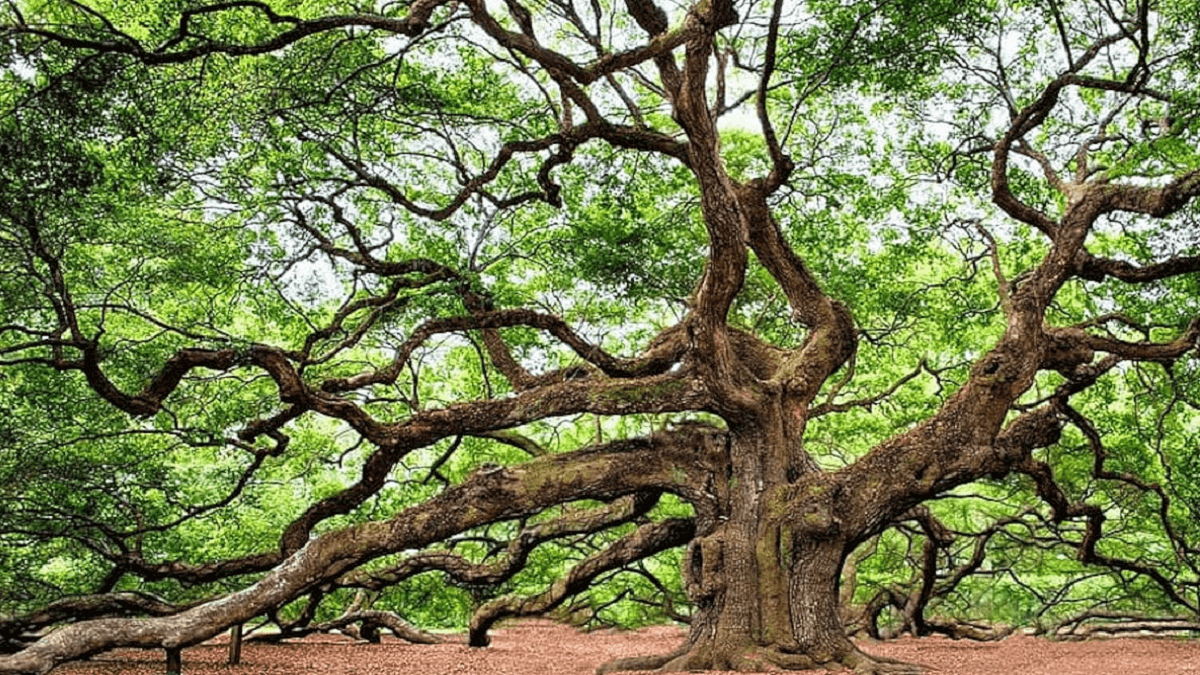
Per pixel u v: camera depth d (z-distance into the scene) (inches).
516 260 812.0
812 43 596.7
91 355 554.3
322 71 584.7
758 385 629.3
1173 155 589.6
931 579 963.3
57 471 637.9
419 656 752.3
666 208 815.1
